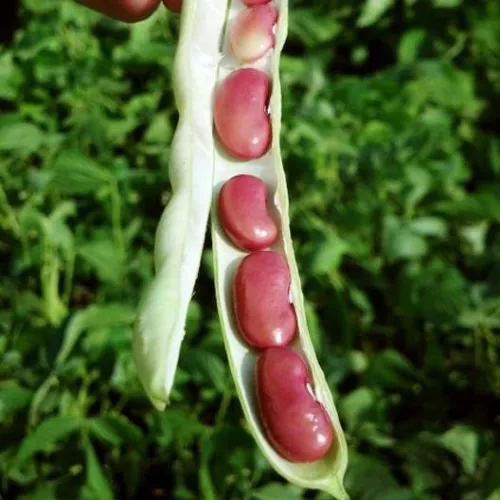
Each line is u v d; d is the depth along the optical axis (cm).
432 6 38
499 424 28
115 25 37
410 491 24
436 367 28
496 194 30
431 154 32
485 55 37
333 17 39
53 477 24
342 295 28
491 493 24
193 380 25
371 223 30
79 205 30
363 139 32
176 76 17
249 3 18
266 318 16
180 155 17
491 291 28
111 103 34
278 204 17
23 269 29
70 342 24
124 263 28
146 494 26
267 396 16
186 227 16
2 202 30
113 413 25
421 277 28
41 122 33
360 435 26
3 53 35
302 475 15
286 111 32
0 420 25
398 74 35
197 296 29
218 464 24
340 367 27
